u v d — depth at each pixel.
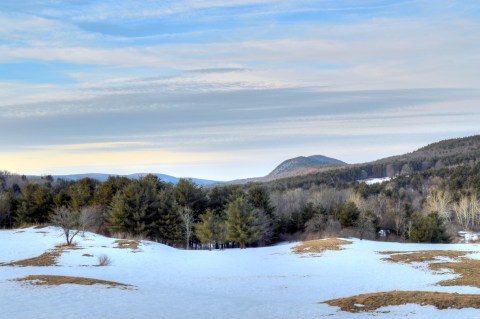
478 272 36.22
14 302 23.22
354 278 36.69
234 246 76.56
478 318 19.56
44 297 24.70
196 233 66.00
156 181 92.69
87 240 58.28
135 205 71.44
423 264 41.75
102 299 24.89
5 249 50.94
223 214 78.81
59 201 82.88
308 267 43.38
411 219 78.19
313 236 74.38
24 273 35.22
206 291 32.72
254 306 25.14
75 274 35.94
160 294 28.22
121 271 39.75
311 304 25.91
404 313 21.58
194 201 81.00
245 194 85.50
